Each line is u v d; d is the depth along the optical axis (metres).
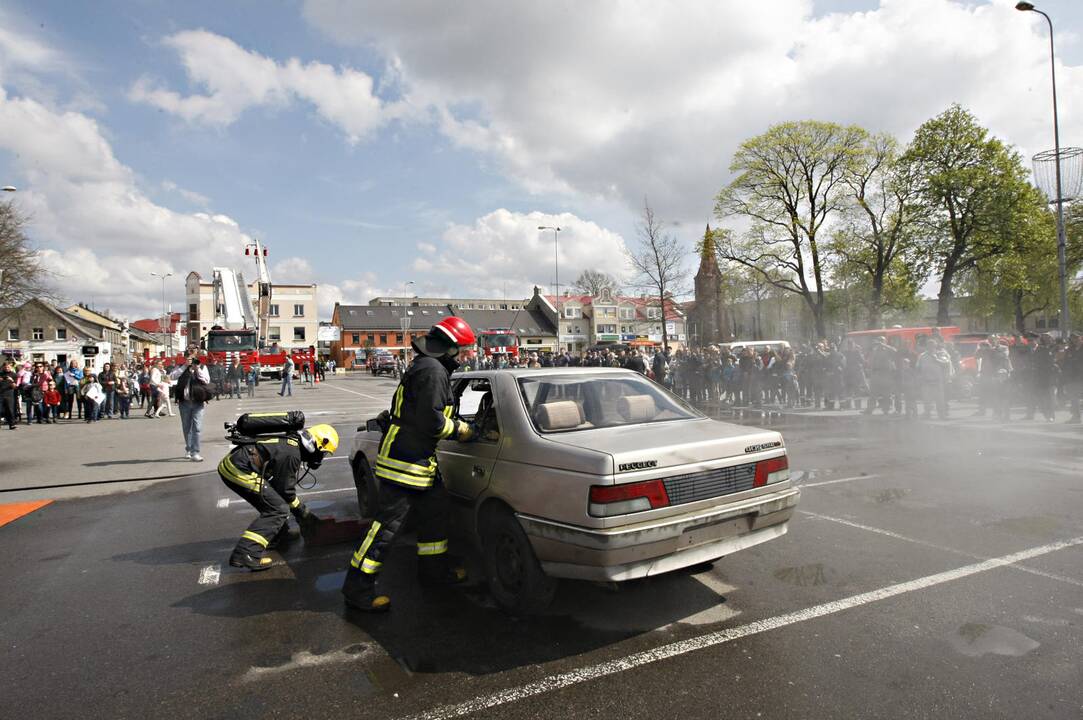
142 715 2.79
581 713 2.71
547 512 3.50
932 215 30.41
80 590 4.43
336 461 9.88
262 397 25.38
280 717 2.75
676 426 4.12
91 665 3.28
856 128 30.11
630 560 3.26
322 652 3.37
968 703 2.69
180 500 7.30
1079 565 4.33
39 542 5.70
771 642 3.32
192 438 9.93
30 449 11.67
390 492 3.87
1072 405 11.84
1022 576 4.14
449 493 4.38
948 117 29.98
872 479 7.23
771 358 17.70
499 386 4.22
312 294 70.38
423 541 4.19
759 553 4.73
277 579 4.58
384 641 3.48
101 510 6.89
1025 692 2.77
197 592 4.34
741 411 15.90
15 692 3.01
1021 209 28.66
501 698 2.85
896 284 32.25
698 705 2.74
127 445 12.05
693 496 3.50
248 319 34.53
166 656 3.37
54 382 18.83
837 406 16.39
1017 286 31.12
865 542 4.94
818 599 3.86
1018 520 5.45
